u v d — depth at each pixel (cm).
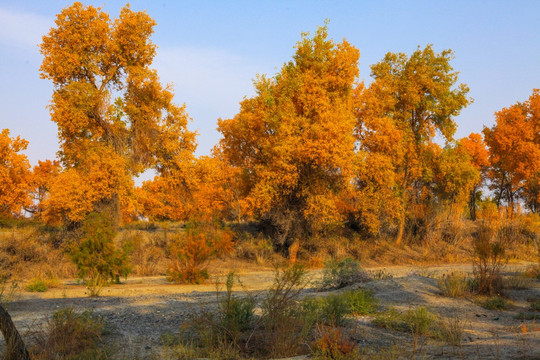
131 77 2848
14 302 1091
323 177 2812
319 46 2856
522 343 627
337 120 2645
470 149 5400
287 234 2783
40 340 700
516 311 1116
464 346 663
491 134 4847
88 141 2703
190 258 1716
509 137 4594
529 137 4538
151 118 2958
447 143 3591
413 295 1238
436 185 3778
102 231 1680
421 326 838
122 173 2659
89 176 2583
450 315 1020
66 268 1962
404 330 845
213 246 2052
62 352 654
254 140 2825
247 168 2948
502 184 5238
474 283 1355
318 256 2738
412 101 3334
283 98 2711
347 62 2838
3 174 3850
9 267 1859
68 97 2627
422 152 3484
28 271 1881
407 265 2731
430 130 3534
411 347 702
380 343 745
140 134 2931
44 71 2683
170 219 4591
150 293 1355
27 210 4506
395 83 3431
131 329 818
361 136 3238
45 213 2600
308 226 2877
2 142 3906
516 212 3512
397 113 3412
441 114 3409
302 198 2789
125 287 1523
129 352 680
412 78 3412
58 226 2936
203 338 730
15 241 2131
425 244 3253
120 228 2981
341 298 950
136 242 2317
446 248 3141
